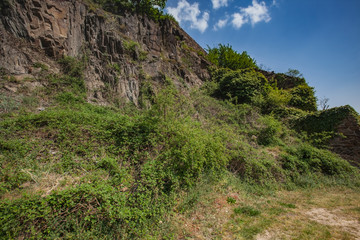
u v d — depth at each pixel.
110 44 11.93
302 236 3.47
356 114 11.30
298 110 14.81
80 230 2.95
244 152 7.07
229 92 15.83
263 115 14.40
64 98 8.33
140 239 3.23
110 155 5.02
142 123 5.77
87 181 3.97
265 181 6.31
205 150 5.63
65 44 10.30
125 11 15.15
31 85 8.15
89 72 10.47
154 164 4.50
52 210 2.96
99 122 5.81
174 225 3.69
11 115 6.33
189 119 7.26
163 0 16.95
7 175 3.89
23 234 2.74
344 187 6.92
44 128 5.29
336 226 3.89
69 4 11.09
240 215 4.24
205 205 4.47
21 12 9.09
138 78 12.23
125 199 3.53
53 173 4.26
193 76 17.73
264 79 16.75
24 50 8.84
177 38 20.25
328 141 11.73
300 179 7.04
